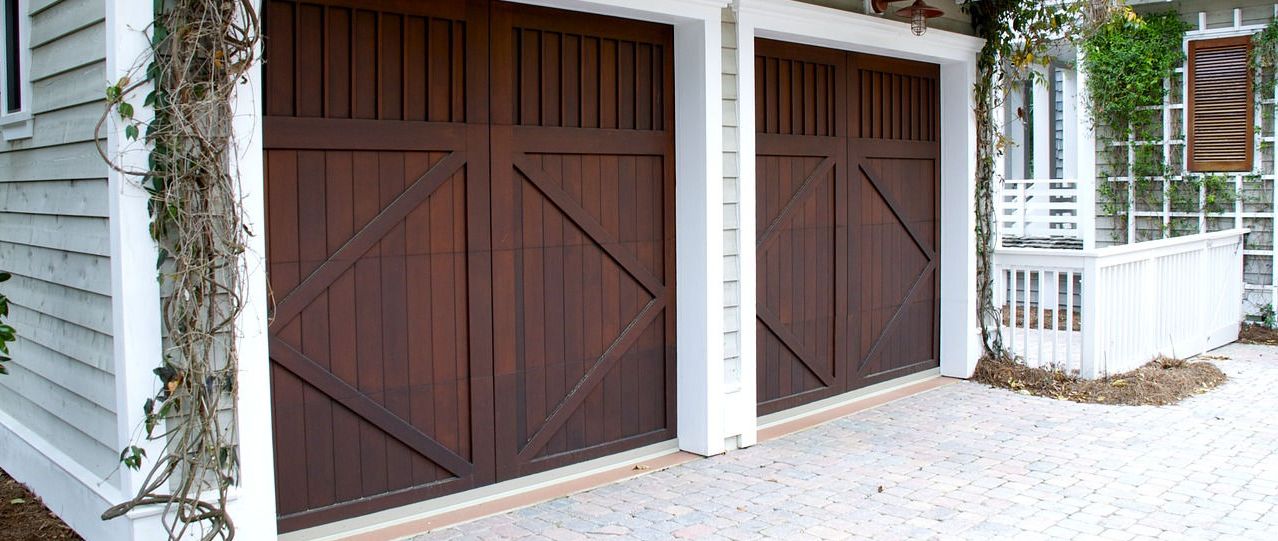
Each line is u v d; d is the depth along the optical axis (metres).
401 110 4.59
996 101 8.01
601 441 5.54
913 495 5.06
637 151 5.58
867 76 7.22
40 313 4.77
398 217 4.60
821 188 6.85
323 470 4.42
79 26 3.97
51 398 4.73
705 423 5.78
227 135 3.72
